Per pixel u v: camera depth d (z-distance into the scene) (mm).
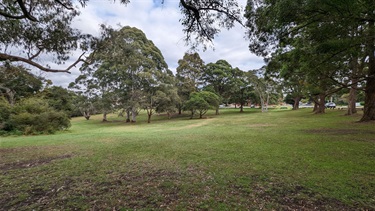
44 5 5500
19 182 3814
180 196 3088
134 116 30297
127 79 27203
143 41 29703
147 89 27719
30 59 5902
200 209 2676
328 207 2693
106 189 3416
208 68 38781
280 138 8266
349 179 3617
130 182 3730
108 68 28688
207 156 5625
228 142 7805
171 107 29859
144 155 5945
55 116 17531
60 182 3791
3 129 15125
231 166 4609
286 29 6258
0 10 4570
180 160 5281
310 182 3527
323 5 3830
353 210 2609
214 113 39062
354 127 10352
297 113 26859
